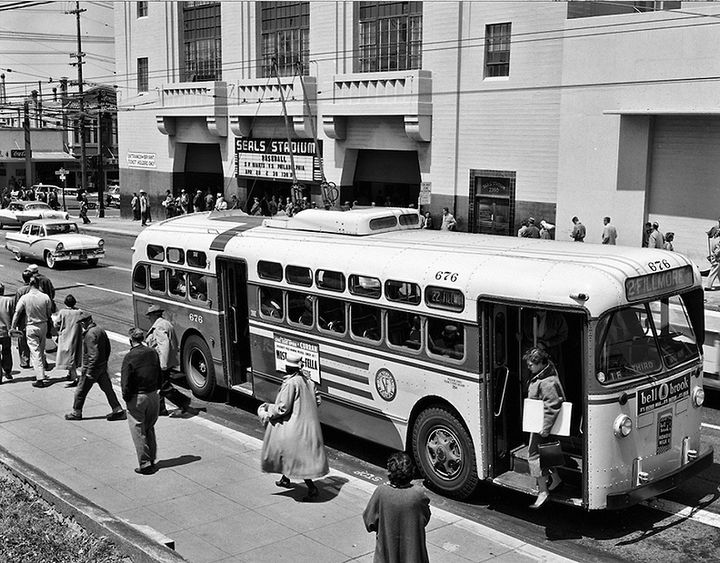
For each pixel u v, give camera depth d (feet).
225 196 131.85
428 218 98.68
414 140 100.07
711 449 31.53
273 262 38.78
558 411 27.25
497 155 91.66
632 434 27.40
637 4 87.25
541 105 86.69
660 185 78.28
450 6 93.76
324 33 111.24
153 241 48.01
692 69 72.33
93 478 33.22
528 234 82.99
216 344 43.32
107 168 263.90
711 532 28.43
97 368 40.65
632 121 78.28
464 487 30.50
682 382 29.37
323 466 31.04
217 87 127.95
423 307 31.37
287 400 30.66
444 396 30.78
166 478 33.14
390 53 104.37
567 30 81.61
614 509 27.12
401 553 20.72
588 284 26.81
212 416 42.45
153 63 144.46
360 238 36.99
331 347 35.91
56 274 93.35
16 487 28.96
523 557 26.16
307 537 27.61
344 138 109.81
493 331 29.55
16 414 42.32
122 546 24.17
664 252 30.45
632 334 27.86
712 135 74.28
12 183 241.76
